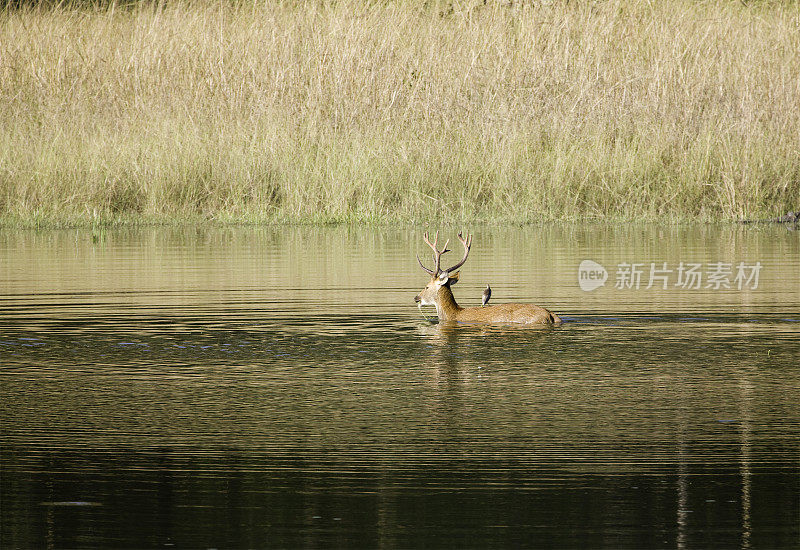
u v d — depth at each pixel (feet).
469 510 54.85
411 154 215.10
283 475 59.82
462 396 76.28
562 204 210.38
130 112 234.99
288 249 168.76
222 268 147.13
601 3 241.96
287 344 96.02
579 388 78.54
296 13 249.96
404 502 55.93
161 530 52.75
